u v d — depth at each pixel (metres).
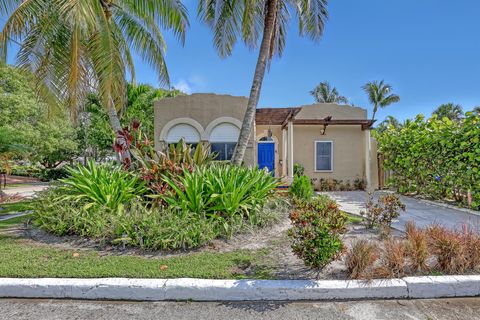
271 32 8.45
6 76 15.41
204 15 9.22
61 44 8.07
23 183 22.89
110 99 8.23
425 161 9.81
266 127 14.12
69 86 7.43
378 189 13.88
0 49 7.21
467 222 6.45
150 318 2.87
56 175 25.00
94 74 8.22
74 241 4.79
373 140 14.12
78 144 22.97
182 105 12.69
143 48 10.59
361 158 14.07
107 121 19.66
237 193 5.30
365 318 2.86
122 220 4.73
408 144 10.89
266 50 8.45
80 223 4.92
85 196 5.58
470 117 7.84
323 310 3.01
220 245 4.66
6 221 6.48
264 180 6.51
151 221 4.63
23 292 3.29
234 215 5.32
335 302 3.17
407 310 3.02
